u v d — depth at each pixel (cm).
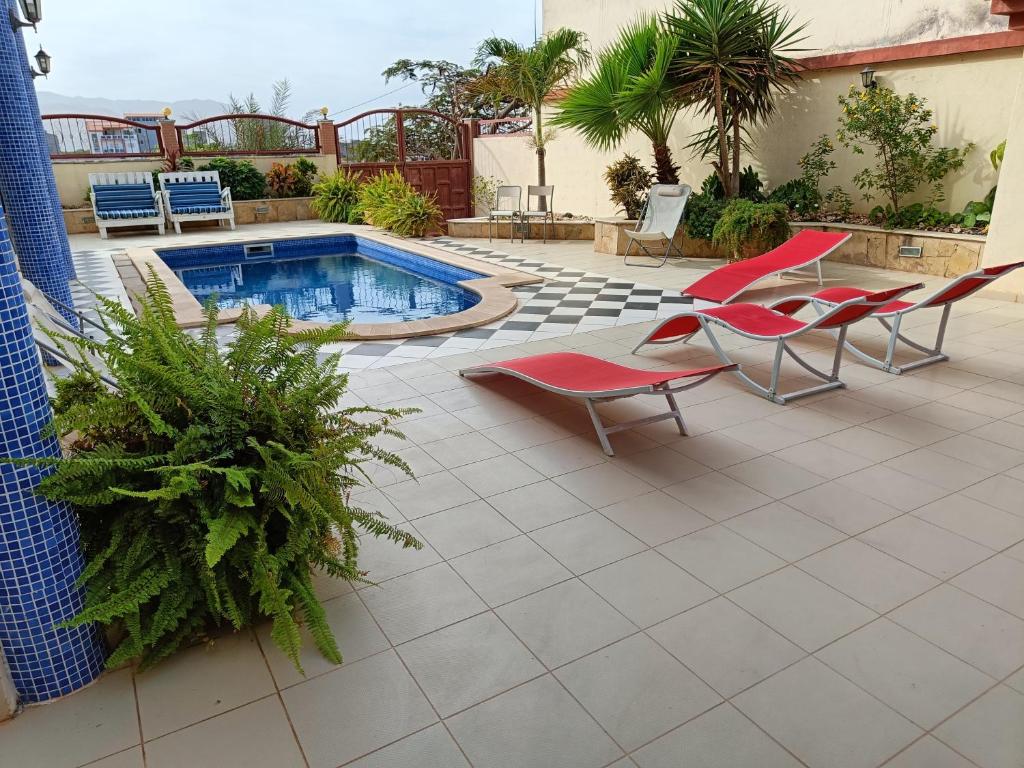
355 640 203
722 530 257
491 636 203
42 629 174
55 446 173
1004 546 244
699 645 198
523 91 1080
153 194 1185
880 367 436
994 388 399
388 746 166
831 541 248
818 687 181
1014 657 191
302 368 221
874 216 801
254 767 160
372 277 901
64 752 165
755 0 816
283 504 194
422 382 425
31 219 501
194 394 194
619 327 549
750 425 354
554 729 170
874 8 788
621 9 1099
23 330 161
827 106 844
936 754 161
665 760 160
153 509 185
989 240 611
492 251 963
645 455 321
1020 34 655
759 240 762
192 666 193
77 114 1198
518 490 290
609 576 230
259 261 1038
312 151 1398
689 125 999
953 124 736
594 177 1156
